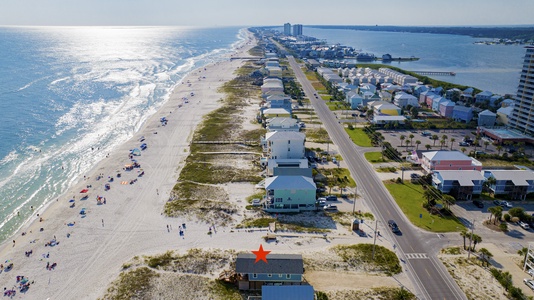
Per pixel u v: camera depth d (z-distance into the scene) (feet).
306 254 276.41
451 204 347.36
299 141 433.48
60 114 641.40
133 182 393.70
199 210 336.49
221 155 467.93
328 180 401.29
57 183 399.24
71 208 342.44
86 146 504.84
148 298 232.12
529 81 542.57
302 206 343.67
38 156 464.65
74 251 280.92
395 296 235.20
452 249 285.84
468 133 576.61
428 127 595.88
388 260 270.05
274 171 374.02
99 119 627.05
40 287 243.60
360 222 322.34
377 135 546.67
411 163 447.42
